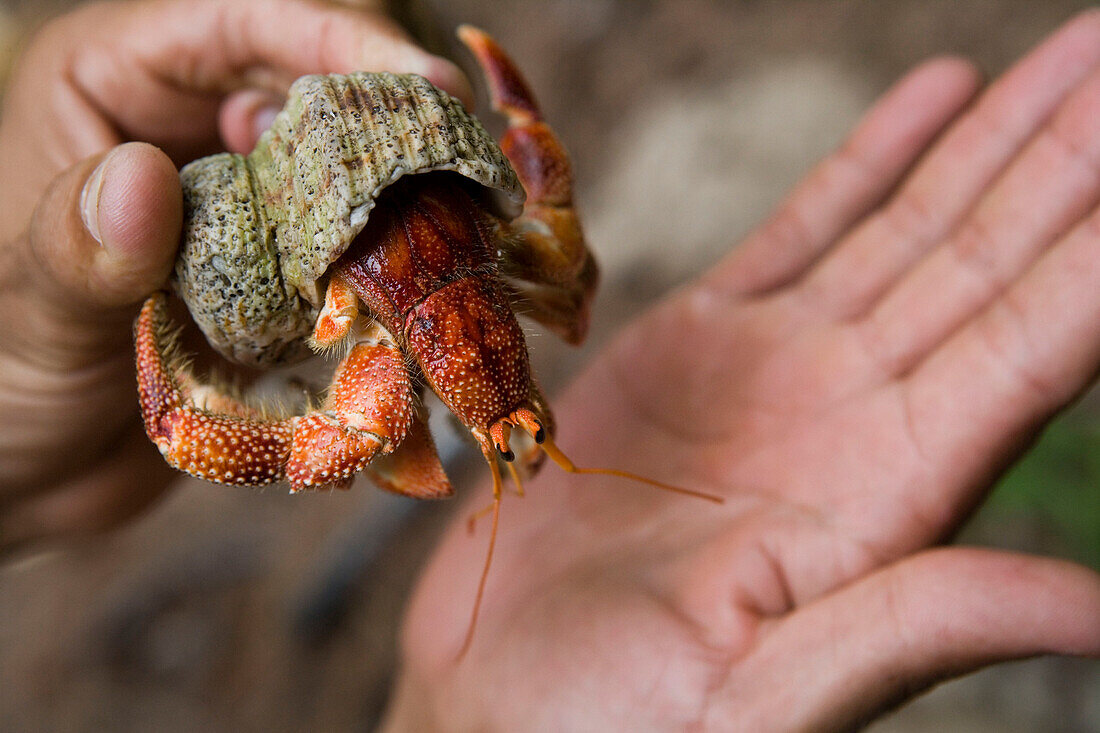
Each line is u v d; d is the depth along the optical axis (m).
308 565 0.61
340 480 0.27
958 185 0.42
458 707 0.35
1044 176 0.38
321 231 0.27
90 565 0.63
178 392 0.28
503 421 0.28
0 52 0.71
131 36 0.37
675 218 0.71
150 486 0.44
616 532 0.37
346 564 0.60
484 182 0.28
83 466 0.41
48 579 0.63
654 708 0.32
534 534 0.38
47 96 0.38
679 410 0.40
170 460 0.27
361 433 0.27
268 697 0.57
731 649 0.32
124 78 0.38
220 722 0.56
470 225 0.28
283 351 0.29
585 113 0.81
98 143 0.38
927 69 0.44
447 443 0.60
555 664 0.33
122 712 0.57
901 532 0.34
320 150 0.27
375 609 0.60
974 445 0.34
